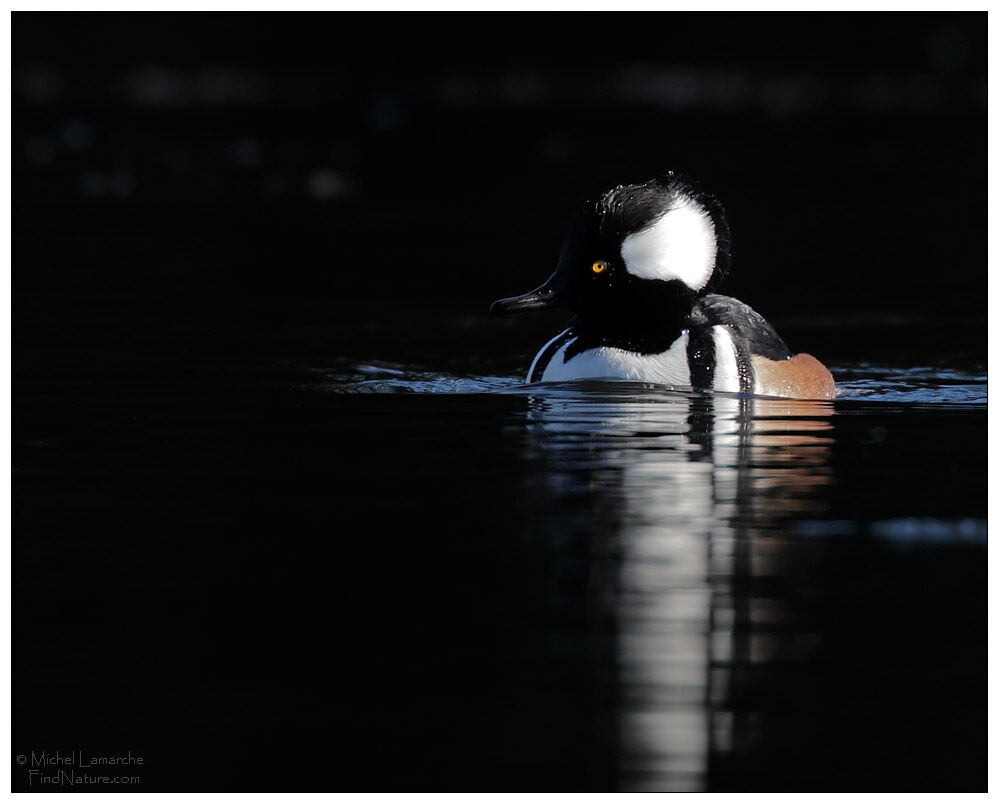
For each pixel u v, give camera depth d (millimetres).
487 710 6766
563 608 7773
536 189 31469
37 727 6668
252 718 6719
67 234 25281
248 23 55312
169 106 44094
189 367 14867
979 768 6355
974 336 17391
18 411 12617
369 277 21688
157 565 8414
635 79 54031
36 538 8898
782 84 52062
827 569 8359
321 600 7891
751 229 26531
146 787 6281
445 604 7855
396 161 35406
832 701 6863
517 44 57844
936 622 7641
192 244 24609
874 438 11508
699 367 12984
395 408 12727
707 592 8023
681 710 6785
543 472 10336
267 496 9773
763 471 10383
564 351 13578
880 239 25406
